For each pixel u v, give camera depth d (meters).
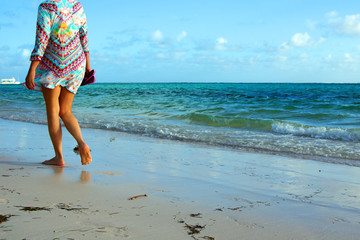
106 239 1.48
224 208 2.06
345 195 2.55
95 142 5.01
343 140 5.88
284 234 1.68
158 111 11.34
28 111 10.73
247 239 1.58
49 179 2.56
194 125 7.71
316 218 1.96
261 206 2.15
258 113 10.48
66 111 3.12
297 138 6.04
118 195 2.22
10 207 1.86
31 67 2.78
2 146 4.20
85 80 3.24
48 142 4.60
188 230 1.66
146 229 1.64
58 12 2.79
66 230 1.56
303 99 18.28
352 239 1.65
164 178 2.84
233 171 3.34
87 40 3.11
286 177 3.16
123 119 8.69
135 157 3.87
